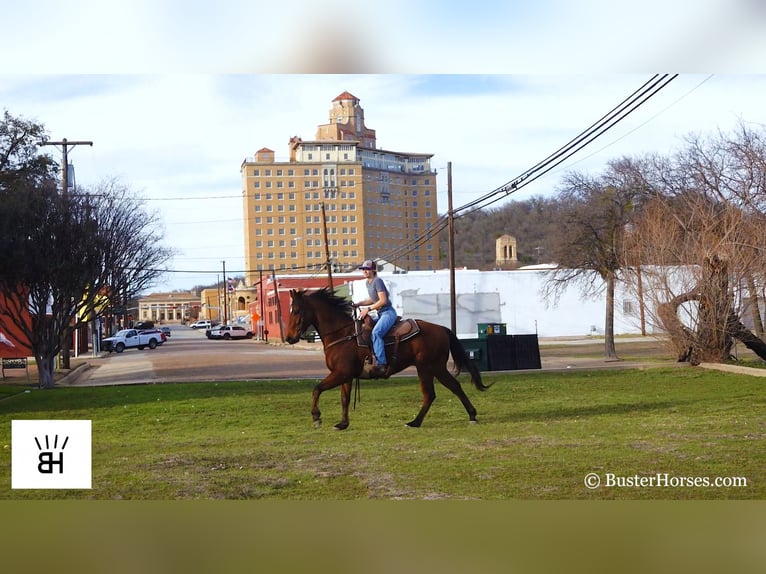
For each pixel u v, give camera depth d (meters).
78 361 50.34
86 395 22.03
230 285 130.25
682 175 32.69
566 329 67.12
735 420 13.91
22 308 28.62
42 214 28.17
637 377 23.25
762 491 8.96
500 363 27.34
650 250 27.58
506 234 113.00
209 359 45.19
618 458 10.55
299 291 13.59
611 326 34.59
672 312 26.97
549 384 21.59
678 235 27.56
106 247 31.30
